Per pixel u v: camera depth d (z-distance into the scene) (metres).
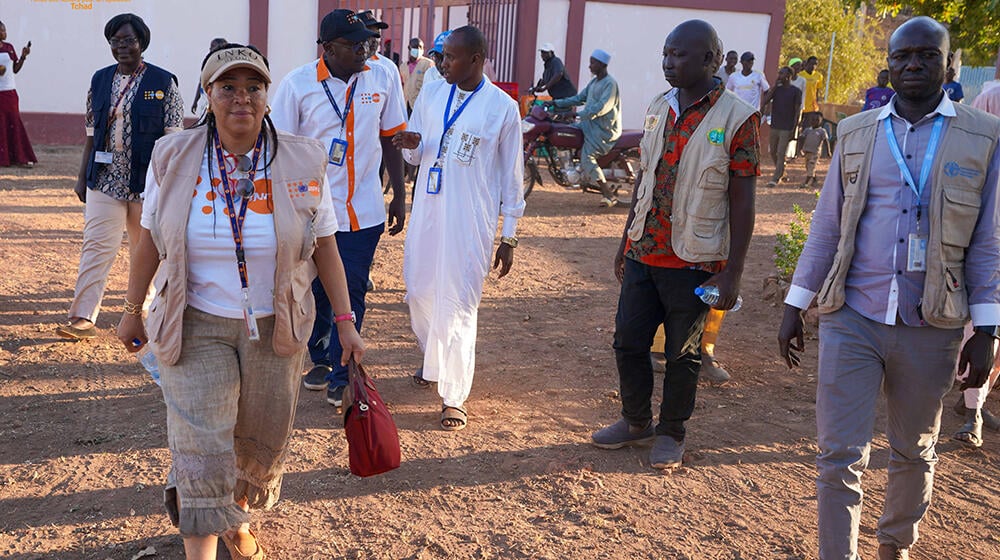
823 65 31.25
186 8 17.16
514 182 5.25
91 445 4.85
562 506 4.38
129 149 6.21
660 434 4.87
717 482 4.71
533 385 6.05
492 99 5.11
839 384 3.46
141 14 16.98
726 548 4.04
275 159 3.18
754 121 4.32
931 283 3.33
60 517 4.11
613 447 5.04
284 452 3.53
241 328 3.22
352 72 5.29
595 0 18.77
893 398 3.54
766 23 19.78
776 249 8.41
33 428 5.03
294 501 4.33
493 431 5.25
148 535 3.98
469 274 5.16
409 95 14.01
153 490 4.38
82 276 6.47
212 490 3.15
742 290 8.67
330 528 4.11
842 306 3.50
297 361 3.38
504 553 3.94
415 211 5.29
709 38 4.30
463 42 5.01
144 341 3.46
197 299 3.19
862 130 3.49
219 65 3.02
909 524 3.67
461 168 5.08
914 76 3.33
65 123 17.03
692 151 4.38
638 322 4.74
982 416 5.59
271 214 3.18
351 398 3.48
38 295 7.56
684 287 4.54
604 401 5.81
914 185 3.37
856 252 3.49
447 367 5.25
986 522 4.39
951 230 3.34
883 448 5.16
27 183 13.02
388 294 8.17
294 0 17.72
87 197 6.45
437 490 4.50
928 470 3.59
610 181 13.19
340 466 4.71
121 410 5.33
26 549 3.84
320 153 3.28
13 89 14.25
